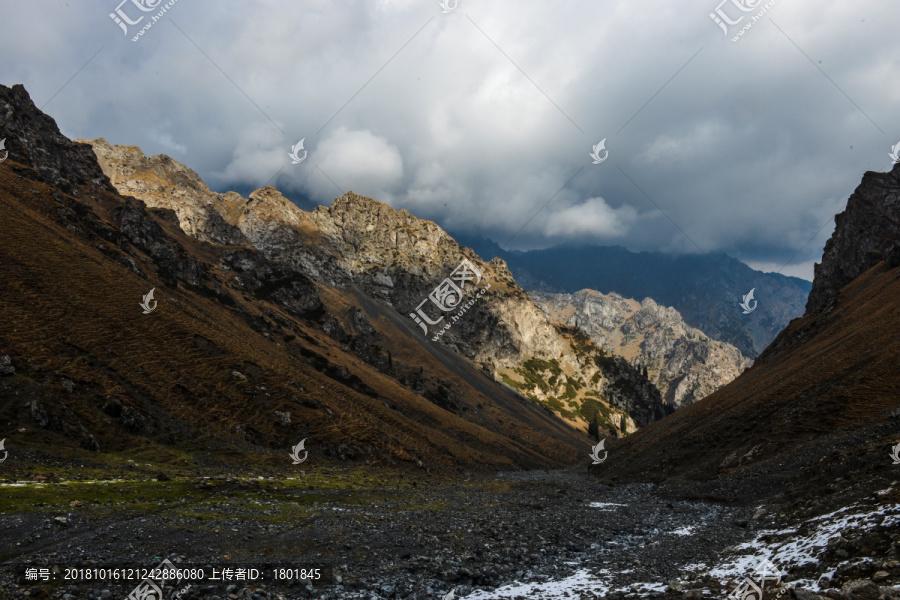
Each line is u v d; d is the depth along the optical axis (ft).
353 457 327.88
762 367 520.83
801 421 238.27
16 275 295.89
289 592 75.72
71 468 174.91
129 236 593.83
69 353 260.83
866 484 104.22
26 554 81.00
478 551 104.94
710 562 90.17
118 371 274.77
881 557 62.18
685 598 65.46
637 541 123.34
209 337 363.76
